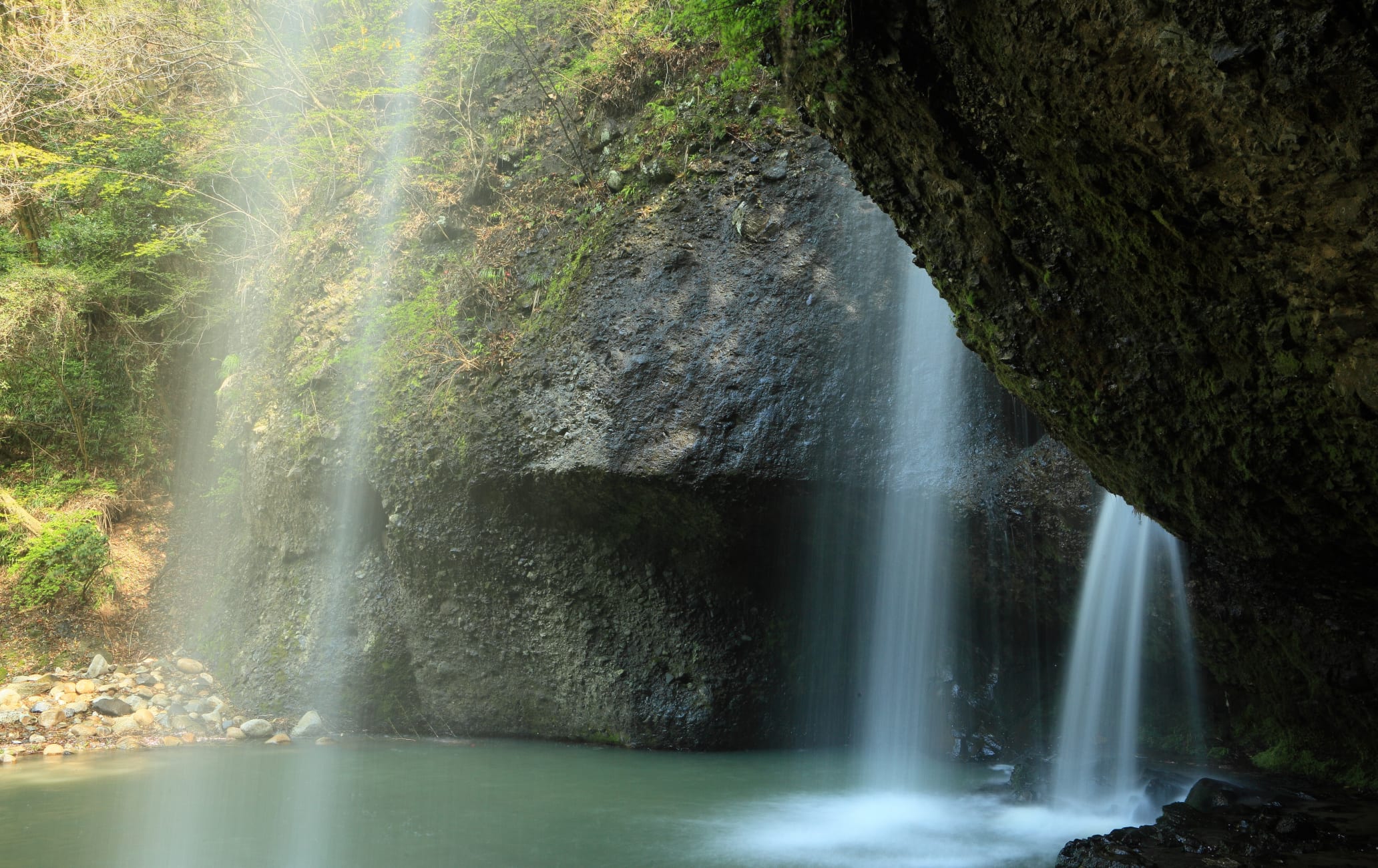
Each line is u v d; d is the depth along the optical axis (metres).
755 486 8.25
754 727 8.85
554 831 6.18
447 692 9.61
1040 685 8.25
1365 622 5.93
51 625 11.23
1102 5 3.27
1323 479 4.15
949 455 8.02
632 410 8.53
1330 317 3.47
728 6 4.95
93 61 13.00
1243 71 2.97
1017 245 4.58
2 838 6.12
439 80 12.27
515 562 9.29
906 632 8.42
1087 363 4.73
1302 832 5.04
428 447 9.47
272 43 13.26
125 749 8.95
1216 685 7.42
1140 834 5.11
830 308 8.52
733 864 5.49
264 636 10.54
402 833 6.17
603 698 8.99
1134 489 5.24
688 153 9.49
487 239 10.56
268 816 6.58
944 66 4.18
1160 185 3.66
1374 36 2.66
